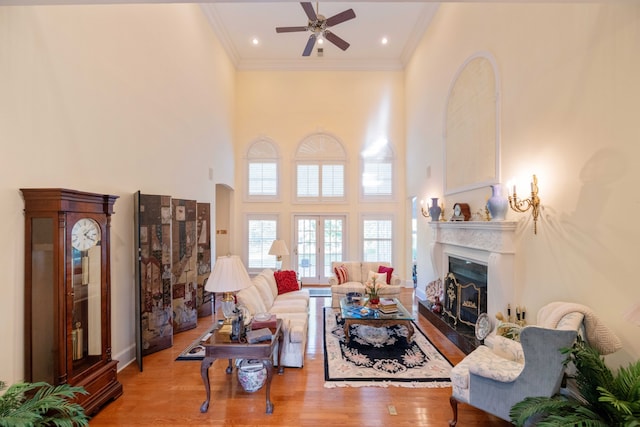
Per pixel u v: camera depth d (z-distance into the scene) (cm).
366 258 761
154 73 405
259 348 257
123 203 345
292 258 763
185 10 491
